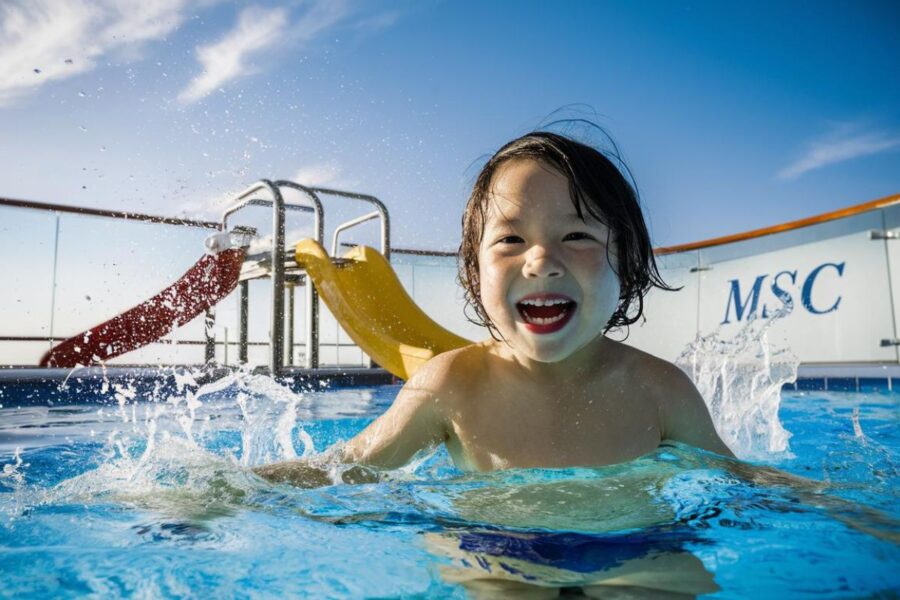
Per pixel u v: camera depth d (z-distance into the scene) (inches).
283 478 45.4
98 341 209.8
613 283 44.3
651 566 27.8
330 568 28.2
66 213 203.8
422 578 26.9
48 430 90.2
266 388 143.4
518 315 42.8
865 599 23.5
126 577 27.1
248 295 241.9
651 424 47.9
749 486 41.0
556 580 26.4
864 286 233.5
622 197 46.1
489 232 44.6
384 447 49.3
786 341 255.0
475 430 47.9
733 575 26.3
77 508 39.3
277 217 180.1
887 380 186.2
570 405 47.5
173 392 149.3
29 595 25.0
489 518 36.1
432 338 181.5
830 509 36.4
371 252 201.3
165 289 217.5
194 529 34.9
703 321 280.4
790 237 255.8
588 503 37.9
